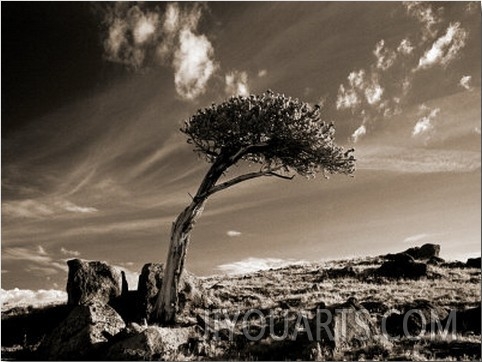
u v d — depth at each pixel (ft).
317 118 83.46
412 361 49.75
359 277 131.34
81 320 59.98
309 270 157.79
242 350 56.39
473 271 138.62
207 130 81.25
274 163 87.66
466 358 50.78
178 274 77.87
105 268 86.53
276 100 82.84
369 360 50.60
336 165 83.46
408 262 133.49
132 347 54.03
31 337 70.79
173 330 60.80
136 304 82.28
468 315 67.00
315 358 51.80
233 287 113.91
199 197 81.15
